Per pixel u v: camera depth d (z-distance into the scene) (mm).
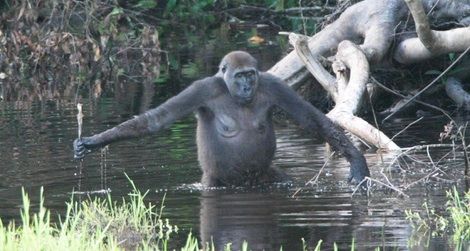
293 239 17984
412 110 34156
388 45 33812
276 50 48625
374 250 17016
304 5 55312
